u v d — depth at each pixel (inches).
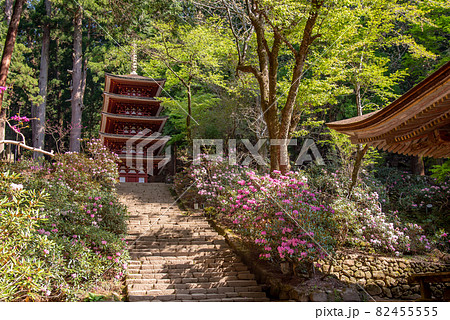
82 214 313.3
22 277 176.1
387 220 436.5
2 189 187.8
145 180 800.9
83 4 842.8
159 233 380.5
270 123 374.6
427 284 235.3
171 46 505.0
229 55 535.8
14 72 834.2
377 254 324.8
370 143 263.4
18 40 1056.2
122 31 399.5
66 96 1194.6
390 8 413.4
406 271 313.7
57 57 1141.1
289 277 275.7
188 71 550.9
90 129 1120.2
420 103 175.8
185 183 573.0
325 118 706.8
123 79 798.5
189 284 278.4
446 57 500.7
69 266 241.3
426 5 453.7
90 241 282.2
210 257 329.4
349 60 434.3
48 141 1144.8
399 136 223.0
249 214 299.4
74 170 441.4
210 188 462.3
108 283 266.4
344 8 357.1
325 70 416.5
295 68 365.4
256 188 312.2
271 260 299.1
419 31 565.0
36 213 184.4
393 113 191.8
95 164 494.6
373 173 612.1
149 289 270.4
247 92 595.5
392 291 301.0
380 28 427.8
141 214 456.4
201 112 647.8
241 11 490.6
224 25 566.3
